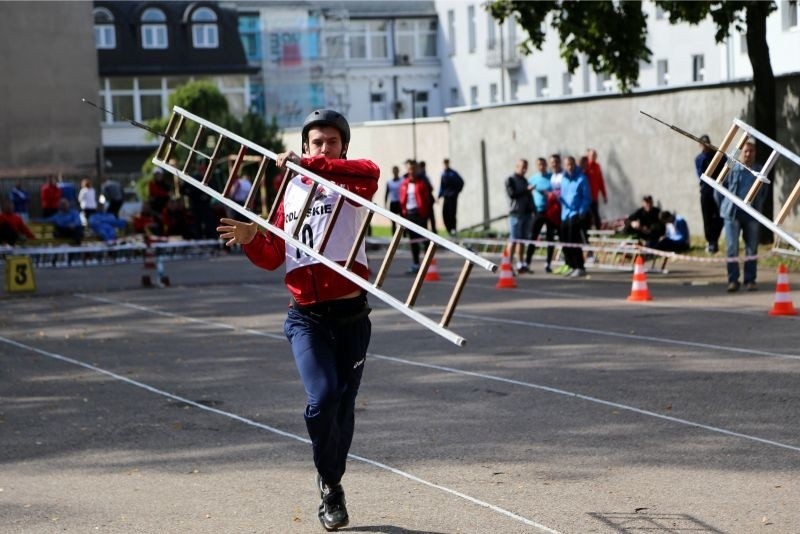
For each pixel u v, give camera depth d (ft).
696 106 96.02
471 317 55.83
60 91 165.48
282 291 71.00
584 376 39.11
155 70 263.08
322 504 22.88
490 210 127.75
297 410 35.04
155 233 108.47
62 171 165.37
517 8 85.05
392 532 22.62
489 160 127.03
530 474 26.78
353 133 174.19
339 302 21.76
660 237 78.28
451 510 24.06
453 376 39.96
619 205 106.73
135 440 31.48
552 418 32.73
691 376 38.45
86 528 23.47
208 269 89.35
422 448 29.60
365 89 258.98
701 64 166.40
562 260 83.25
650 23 175.22
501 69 218.38
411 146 160.15
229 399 37.09
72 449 30.60
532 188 77.41
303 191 21.65
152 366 44.14
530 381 38.52
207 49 267.59
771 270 72.59
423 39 257.96
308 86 257.96
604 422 32.01
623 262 78.02
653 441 29.66
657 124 100.63
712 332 48.01
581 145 111.55
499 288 68.74
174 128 23.43
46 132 164.66
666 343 45.57
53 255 98.89
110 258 102.63
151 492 26.09
